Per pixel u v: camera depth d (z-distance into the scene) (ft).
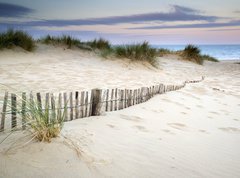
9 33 29.45
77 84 16.49
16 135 6.66
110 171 5.49
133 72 25.30
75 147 6.25
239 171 6.41
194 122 10.57
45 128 6.27
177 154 7.00
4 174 4.74
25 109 7.32
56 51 33.58
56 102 11.43
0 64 22.03
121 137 7.70
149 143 7.54
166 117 10.80
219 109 13.26
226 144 8.32
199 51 44.80
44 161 5.36
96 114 9.79
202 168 6.33
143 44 31.83
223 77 28.12
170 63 37.73
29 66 22.27
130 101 11.96
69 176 5.03
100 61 29.89
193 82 22.66
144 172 5.70
